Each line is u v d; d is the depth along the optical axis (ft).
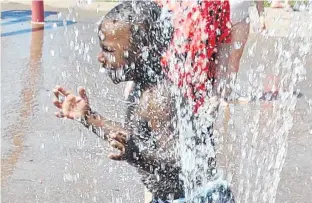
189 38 11.08
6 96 24.86
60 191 15.99
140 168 10.39
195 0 11.55
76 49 35.40
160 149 10.11
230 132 20.90
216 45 12.51
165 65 10.47
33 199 15.51
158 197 10.47
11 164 17.63
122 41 10.22
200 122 10.60
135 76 10.39
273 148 19.71
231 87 14.67
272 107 24.41
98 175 17.08
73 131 20.63
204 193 10.35
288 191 16.56
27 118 22.00
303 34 43.19
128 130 9.98
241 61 33.24
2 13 49.37
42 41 37.70
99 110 22.90
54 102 9.97
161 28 10.44
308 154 19.43
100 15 50.52
